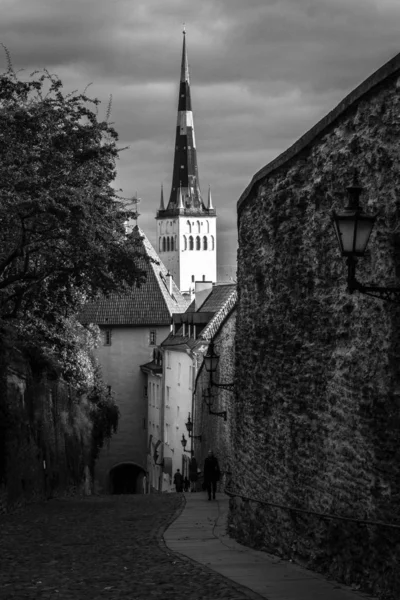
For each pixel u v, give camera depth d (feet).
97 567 53.06
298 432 55.72
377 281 41.52
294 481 56.34
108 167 122.01
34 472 123.54
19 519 93.20
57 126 118.62
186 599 40.65
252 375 68.59
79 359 168.04
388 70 39.42
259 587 43.70
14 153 115.96
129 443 325.83
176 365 266.36
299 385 55.52
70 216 114.52
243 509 69.92
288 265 57.47
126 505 113.50
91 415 180.96
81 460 166.40
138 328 326.44
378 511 41.96
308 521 52.80
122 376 326.85
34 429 126.41
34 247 121.39
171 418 274.16
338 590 42.65
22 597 42.32
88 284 126.82
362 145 43.39
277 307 60.54
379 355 42.01
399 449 39.81
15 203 111.45
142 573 49.88
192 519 88.84
